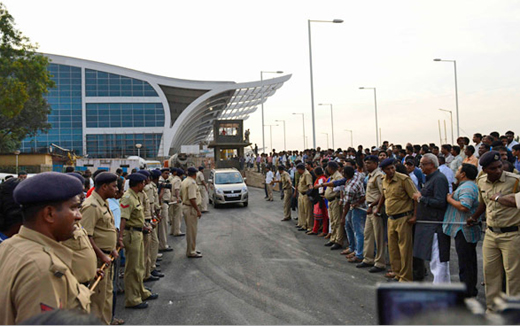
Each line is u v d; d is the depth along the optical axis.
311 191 10.46
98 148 57.38
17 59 23.98
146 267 6.81
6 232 2.98
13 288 1.84
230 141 32.62
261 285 6.30
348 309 5.07
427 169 5.41
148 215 7.04
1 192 2.97
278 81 62.91
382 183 6.45
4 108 23.12
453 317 0.68
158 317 5.12
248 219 14.10
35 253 1.93
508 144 9.87
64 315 0.94
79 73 57.59
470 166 5.12
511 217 4.13
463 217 5.02
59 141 56.75
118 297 6.14
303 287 6.10
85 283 3.38
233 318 4.93
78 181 2.23
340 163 10.59
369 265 7.25
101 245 4.38
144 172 7.36
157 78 59.47
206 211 16.53
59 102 56.97
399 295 0.73
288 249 8.97
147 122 59.19
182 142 91.38
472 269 5.01
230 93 67.12
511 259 4.11
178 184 11.38
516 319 0.66
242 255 8.52
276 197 22.05
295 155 24.53
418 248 5.48
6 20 22.88
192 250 8.49
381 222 6.86
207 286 6.38
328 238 10.12
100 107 57.91
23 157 33.59
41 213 2.07
